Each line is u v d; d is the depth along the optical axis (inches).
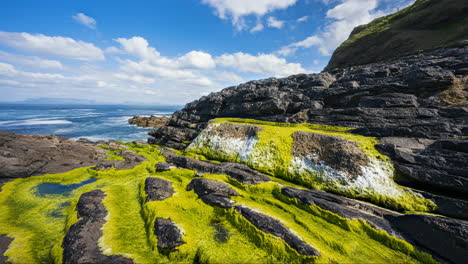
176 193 761.6
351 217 566.9
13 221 641.0
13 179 958.4
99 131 2859.3
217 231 573.9
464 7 1852.9
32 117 4407.0
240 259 471.2
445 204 555.8
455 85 947.3
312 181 807.1
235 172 860.0
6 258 473.1
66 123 3560.5
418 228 490.0
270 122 1379.2
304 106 1368.1
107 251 476.4
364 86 1216.8
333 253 475.5
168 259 479.2
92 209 656.4
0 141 1122.7
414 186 657.6
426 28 2098.9
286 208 661.3
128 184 920.3
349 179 741.3
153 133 2219.5
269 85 1902.1
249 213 602.2
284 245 487.5
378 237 513.3
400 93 1053.8
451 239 437.1
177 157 1138.0
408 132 823.1
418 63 1261.1
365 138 881.5
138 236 557.0
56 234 579.2
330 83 1539.1
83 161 1194.0
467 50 1181.7
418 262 449.7
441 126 775.7
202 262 470.3
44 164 1077.8
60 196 828.0
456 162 613.9
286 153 964.6
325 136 940.0
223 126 1366.9
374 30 2795.3
